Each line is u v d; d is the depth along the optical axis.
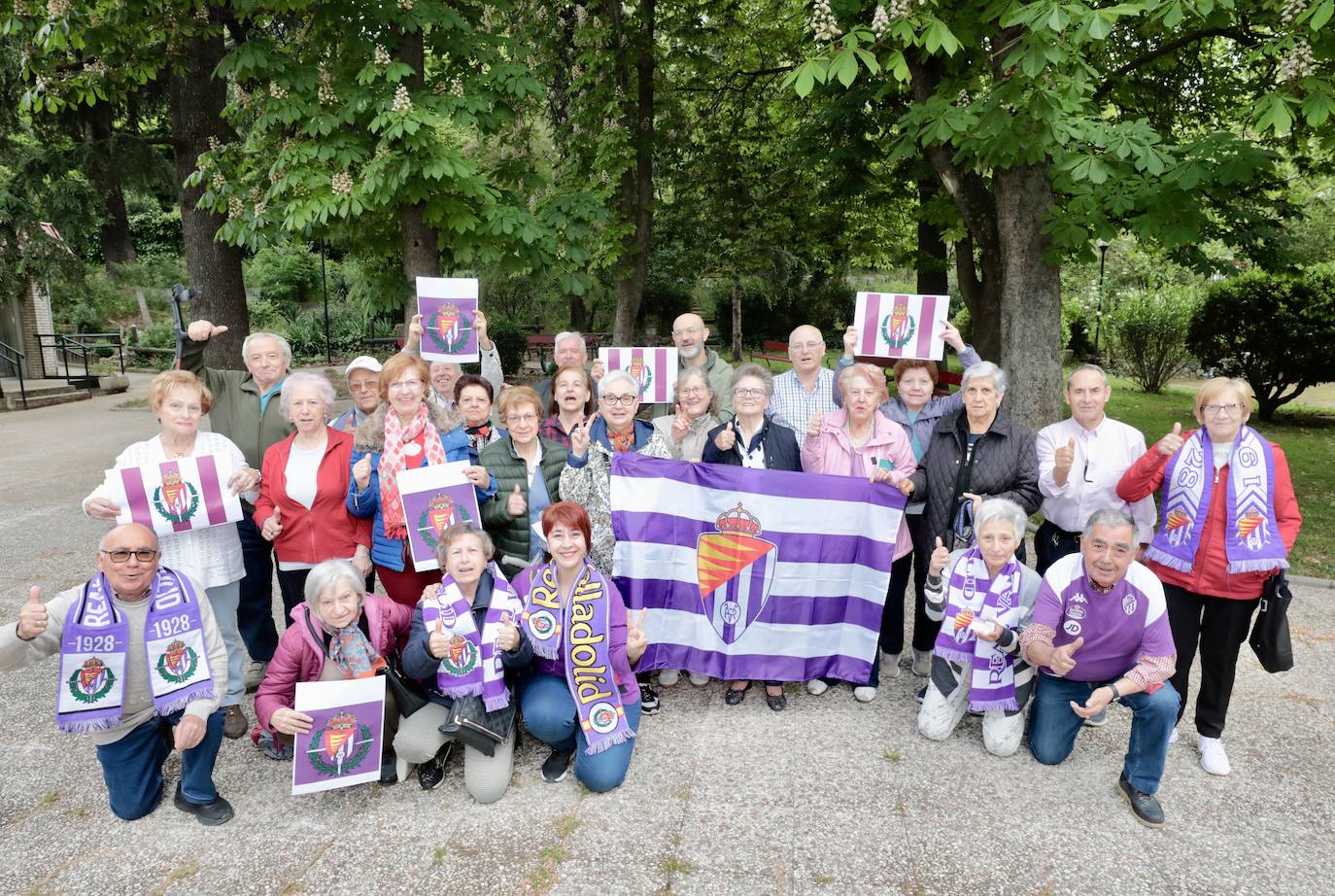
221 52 9.86
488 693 3.49
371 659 3.55
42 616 2.99
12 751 3.93
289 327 24.64
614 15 10.38
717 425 4.69
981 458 4.27
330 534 4.14
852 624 4.42
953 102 6.77
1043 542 4.38
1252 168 5.99
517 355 19.58
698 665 4.49
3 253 14.73
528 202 7.82
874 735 4.09
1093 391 4.05
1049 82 5.76
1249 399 3.55
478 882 3.00
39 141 11.52
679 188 15.18
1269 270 9.48
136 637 3.19
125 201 26.95
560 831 3.31
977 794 3.57
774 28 13.59
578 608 3.59
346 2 6.47
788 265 27.16
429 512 3.78
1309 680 4.69
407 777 3.73
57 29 7.02
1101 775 3.74
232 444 4.11
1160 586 3.42
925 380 4.61
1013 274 7.51
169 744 3.52
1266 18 6.01
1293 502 3.58
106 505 3.57
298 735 3.33
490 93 6.95
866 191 12.09
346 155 6.39
